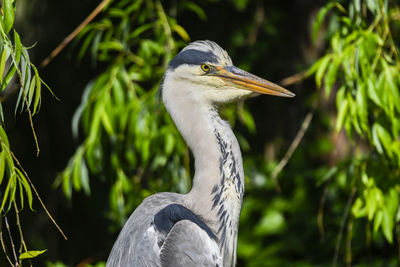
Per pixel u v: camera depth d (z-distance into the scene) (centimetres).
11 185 486
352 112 759
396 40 866
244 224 1402
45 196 1528
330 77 775
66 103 1473
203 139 675
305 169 1419
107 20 937
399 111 745
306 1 1448
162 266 604
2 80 509
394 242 1209
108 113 876
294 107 1480
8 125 1448
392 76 754
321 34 1433
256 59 1487
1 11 521
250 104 1540
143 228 634
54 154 1530
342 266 1245
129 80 915
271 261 1306
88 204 1516
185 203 679
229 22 1496
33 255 498
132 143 966
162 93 702
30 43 1273
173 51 950
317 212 1354
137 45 1220
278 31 1502
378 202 811
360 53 761
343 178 1252
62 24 1313
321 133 1434
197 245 616
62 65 1416
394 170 820
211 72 681
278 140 1513
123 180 940
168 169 978
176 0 1289
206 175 671
